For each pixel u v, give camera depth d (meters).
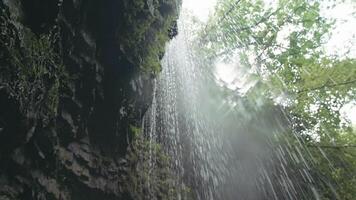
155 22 5.72
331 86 12.76
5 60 3.39
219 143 11.15
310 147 12.73
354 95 12.66
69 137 4.61
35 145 3.98
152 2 5.33
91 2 4.55
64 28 4.21
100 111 5.14
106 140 5.33
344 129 12.84
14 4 3.49
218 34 14.01
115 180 5.45
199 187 9.46
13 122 3.60
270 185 11.57
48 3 3.82
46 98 3.99
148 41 5.59
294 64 12.97
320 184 12.28
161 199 6.93
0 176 3.62
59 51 4.19
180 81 10.30
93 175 4.99
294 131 12.51
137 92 5.67
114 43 4.97
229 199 10.69
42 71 3.87
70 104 4.56
